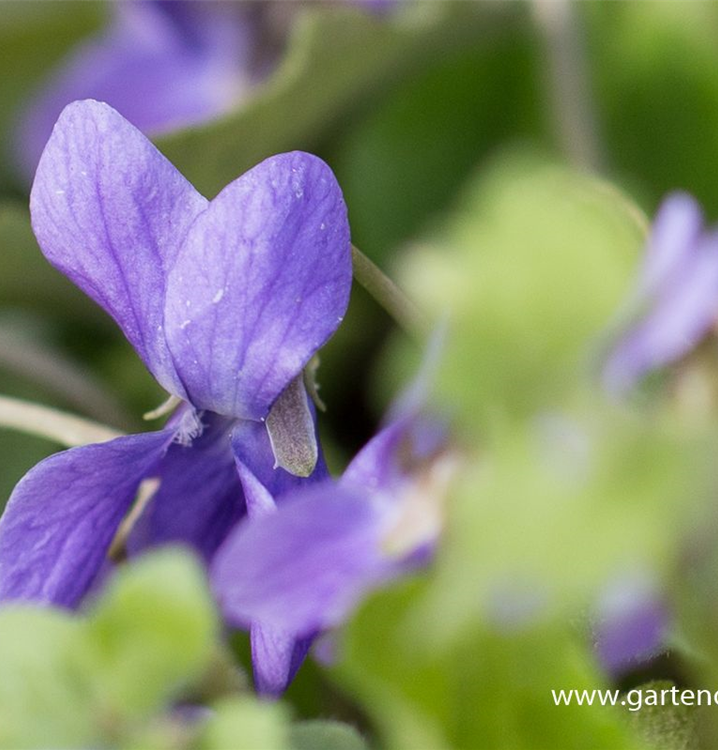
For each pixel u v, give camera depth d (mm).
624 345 83
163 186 112
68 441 122
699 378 89
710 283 84
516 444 83
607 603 89
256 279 110
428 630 88
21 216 155
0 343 145
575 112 149
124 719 88
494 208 80
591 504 81
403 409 94
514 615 87
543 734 91
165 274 113
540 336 81
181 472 115
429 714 90
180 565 88
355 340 154
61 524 109
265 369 112
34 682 88
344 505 94
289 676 104
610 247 81
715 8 156
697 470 80
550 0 151
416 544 93
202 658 88
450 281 80
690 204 89
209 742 88
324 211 110
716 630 88
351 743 97
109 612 88
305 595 93
